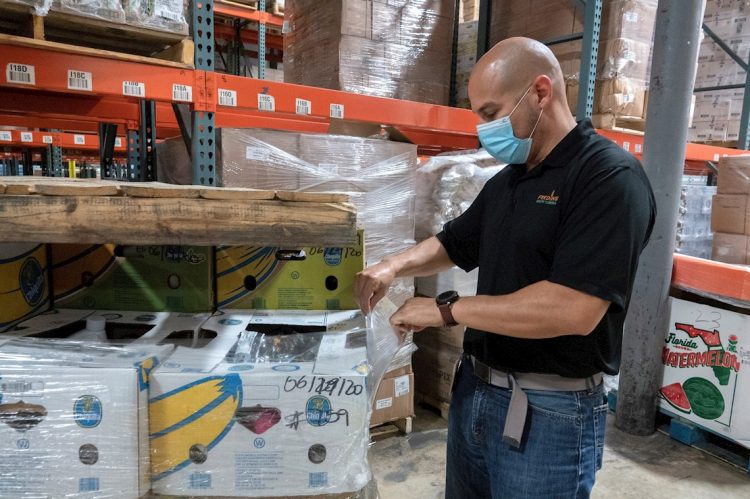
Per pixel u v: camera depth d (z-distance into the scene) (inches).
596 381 52.6
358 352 44.4
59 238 36.2
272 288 57.0
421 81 110.4
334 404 39.4
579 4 116.1
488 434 55.6
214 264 56.5
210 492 39.6
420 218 115.8
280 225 36.9
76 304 54.8
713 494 94.0
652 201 48.2
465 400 59.4
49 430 37.0
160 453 39.0
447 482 64.6
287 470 39.8
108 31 67.3
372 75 102.6
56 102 107.6
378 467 99.9
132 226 36.4
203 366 40.2
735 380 102.9
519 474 52.2
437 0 111.0
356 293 56.1
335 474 40.0
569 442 51.1
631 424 116.6
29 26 62.3
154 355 40.6
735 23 175.9
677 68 105.9
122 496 37.8
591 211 45.2
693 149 150.6
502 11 135.6
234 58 256.7
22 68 62.4
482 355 55.5
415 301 51.1
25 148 269.9
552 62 51.2
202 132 77.7
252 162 85.4
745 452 107.4
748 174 124.6
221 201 36.6
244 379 38.8
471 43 141.9
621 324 52.3
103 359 39.1
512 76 50.0
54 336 47.3
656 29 108.0
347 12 98.0
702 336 108.0
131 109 120.2
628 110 119.3
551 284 45.0
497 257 54.4
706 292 106.3
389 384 108.0
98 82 67.4
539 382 51.8
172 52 74.5
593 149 48.4
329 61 102.0
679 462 104.9
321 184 91.8
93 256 54.4
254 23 249.8
